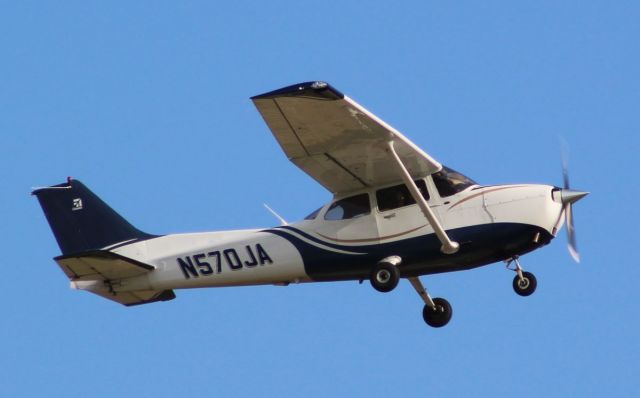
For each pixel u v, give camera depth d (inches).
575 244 2160.4
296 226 2228.1
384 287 2091.5
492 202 2098.9
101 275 2326.5
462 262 2108.8
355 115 1909.4
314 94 1822.1
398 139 1999.3
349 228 2165.4
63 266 2255.2
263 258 2244.1
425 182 2137.1
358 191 2177.7
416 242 2110.0
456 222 2100.1
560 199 2113.7
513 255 2107.5
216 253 2293.3
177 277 2327.8
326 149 2025.1
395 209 2139.5
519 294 2170.3
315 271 2204.7
